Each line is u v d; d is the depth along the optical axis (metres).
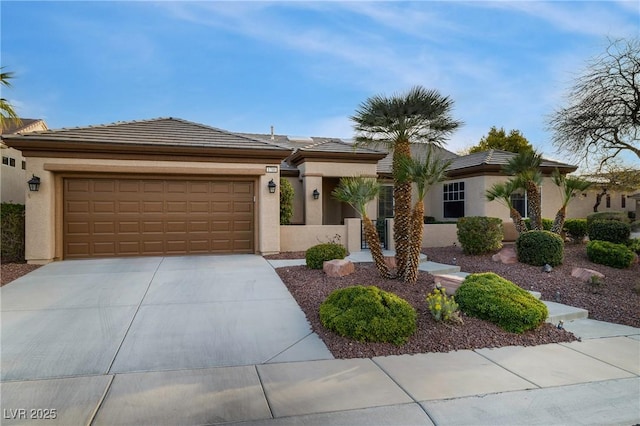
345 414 3.44
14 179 14.12
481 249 11.55
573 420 3.43
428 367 4.48
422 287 7.40
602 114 12.79
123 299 7.15
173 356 4.72
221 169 11.87
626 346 5.26
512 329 5.56
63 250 10.98
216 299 7.21
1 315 6.22
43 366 4.39
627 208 23.45
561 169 16.34
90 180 11.17
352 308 5.46
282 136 22.09
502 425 3.33
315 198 15.86
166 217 11.71
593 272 8.54
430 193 20.23
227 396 3.74
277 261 10.98
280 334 5.52
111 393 3.77
